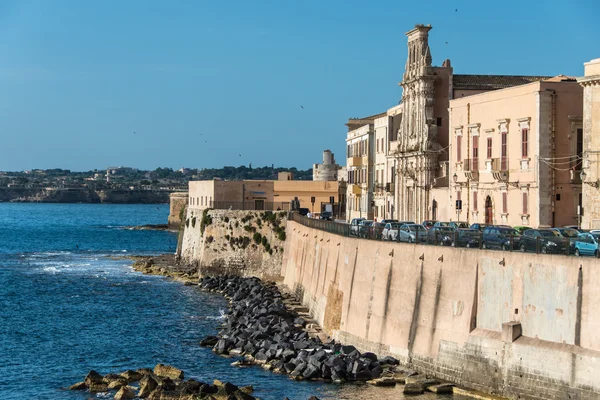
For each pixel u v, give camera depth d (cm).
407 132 15300
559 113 10794
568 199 10794
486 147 12112
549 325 6650
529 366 6694
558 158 10794
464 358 7356
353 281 9406
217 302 13625
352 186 19062
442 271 7794
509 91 11494
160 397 7638
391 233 8838
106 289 15275
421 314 7994
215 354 9650
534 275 6806
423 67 14475
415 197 14812
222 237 16212
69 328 11494
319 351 8662
